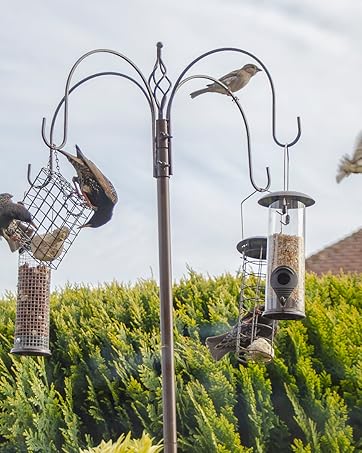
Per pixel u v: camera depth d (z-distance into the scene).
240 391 11.27
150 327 12.06
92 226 8.42
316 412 11.00
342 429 10.85
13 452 11.37
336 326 11.41
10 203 8.41
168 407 6.87
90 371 11.70
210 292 12.16
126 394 11.41
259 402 11.09
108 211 8.28
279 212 8.30
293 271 8.23
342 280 12.27
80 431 11.52
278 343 11.38
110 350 11.75
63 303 12.48
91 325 12.00
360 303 12.06
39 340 8.75
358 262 16.03
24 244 8.59
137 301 12.27
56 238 8.44
